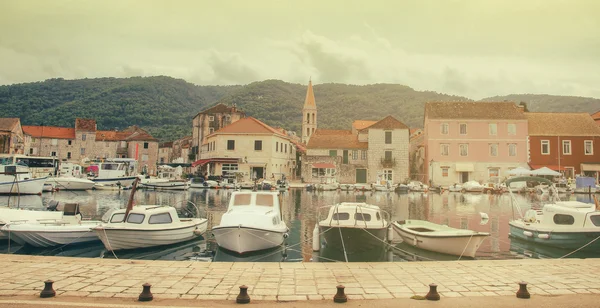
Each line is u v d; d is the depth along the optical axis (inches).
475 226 879.1
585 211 625.6
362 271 382.9
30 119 4781.0
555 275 371.2
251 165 2176.4
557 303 288.5
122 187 1780.3
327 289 321.7
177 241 653.3
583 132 2215.8
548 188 1847.9
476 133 2226.9
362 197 1636.3
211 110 2866.6
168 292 308.5
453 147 2231.8
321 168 2287.2
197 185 1910.7
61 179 1667.1
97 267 384.2
